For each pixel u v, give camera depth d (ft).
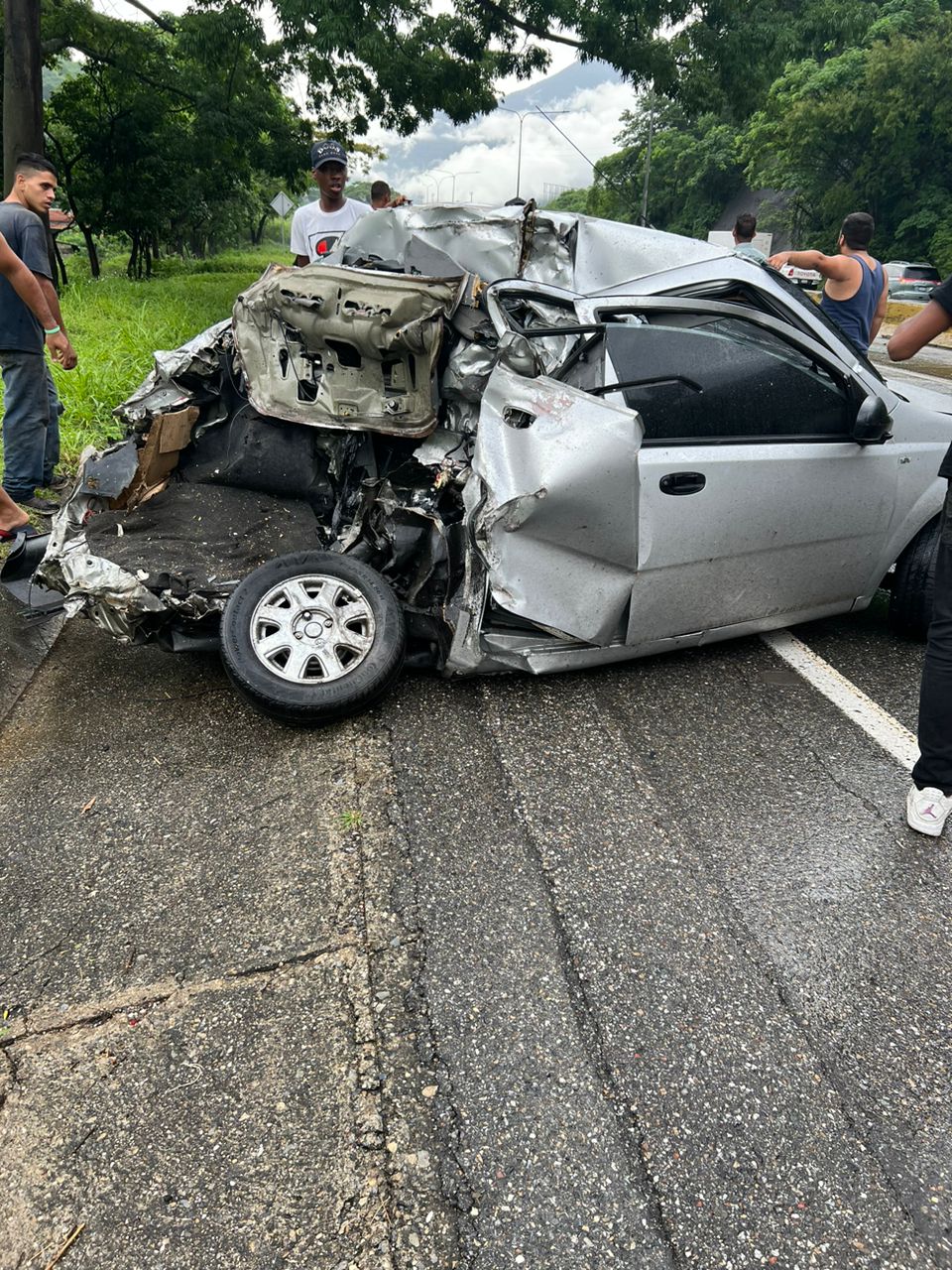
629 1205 5.32
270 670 9.70
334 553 10.68
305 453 12.46
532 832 8.65
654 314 10.95
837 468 11.43
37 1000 6.71
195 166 73.36
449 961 7.06
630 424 9.84
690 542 10.57
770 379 11.18
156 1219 5.22
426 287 11.05
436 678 11.44
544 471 9.55
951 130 103.86
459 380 11.64
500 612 10.44
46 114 70.85
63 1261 5.01
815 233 135.95
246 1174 5.46
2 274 13.70
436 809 8.93
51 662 11.99
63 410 19.88
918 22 109.19
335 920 7.47
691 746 10.30
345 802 8.98
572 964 7.09
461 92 52.95
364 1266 4.97
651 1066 6.24
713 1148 5.69
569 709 10.89
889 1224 5.28
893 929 7.65
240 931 7.38
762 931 7.56
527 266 12.63
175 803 9.05
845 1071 6.28
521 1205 5.30
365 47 46.11
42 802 9.07
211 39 50.29
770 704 11.30
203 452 12.89
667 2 48.32
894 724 10.97
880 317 18.34
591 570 10.28
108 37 63.36
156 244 110.93
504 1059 6.24
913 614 12.88
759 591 11.63
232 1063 6.19
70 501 11.81
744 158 142.92
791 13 52.75
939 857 8.61
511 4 49.29
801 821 9.07
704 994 6.87
